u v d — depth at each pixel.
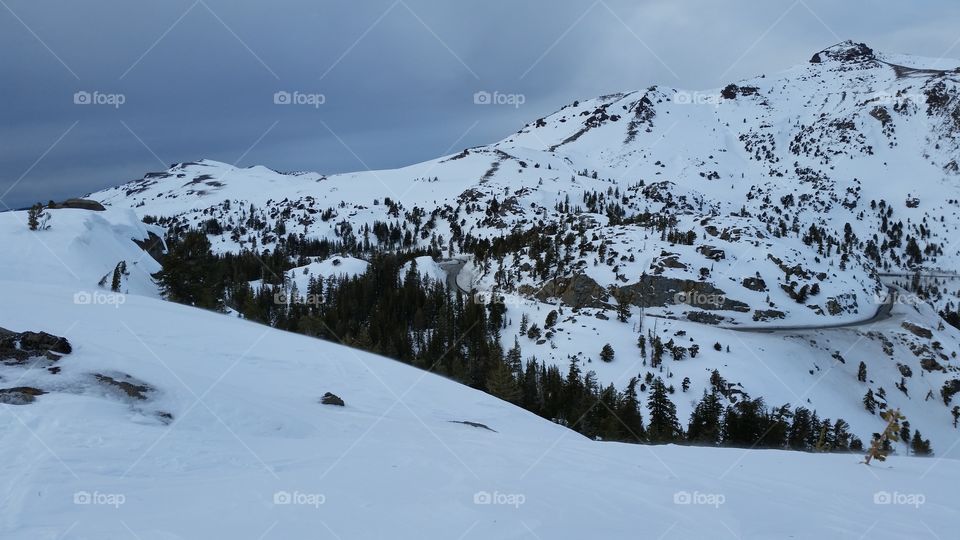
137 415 11.51
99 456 9.01
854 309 113.19
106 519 6.44
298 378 20.39
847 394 80.25
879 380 86.75
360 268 128.38
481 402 24.81
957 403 86.19
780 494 9.96
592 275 108.56
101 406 11.27
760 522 7.97
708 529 7.47
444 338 80.00
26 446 8.90
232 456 10.29
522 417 23.88
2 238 45.25
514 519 7.29
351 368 24.92
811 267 121.50
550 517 7.51
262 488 8.16
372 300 100.44
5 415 9.95
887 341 96.38
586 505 8.27
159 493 7.63
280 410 14.45
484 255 151.38
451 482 9.30
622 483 10.05
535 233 146.00
